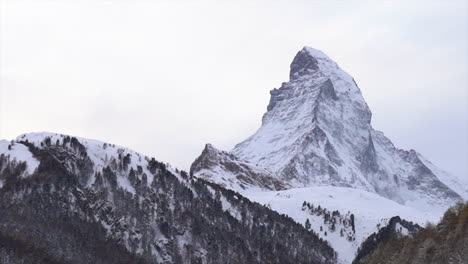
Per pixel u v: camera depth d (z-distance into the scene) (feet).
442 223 638.94
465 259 562.66
